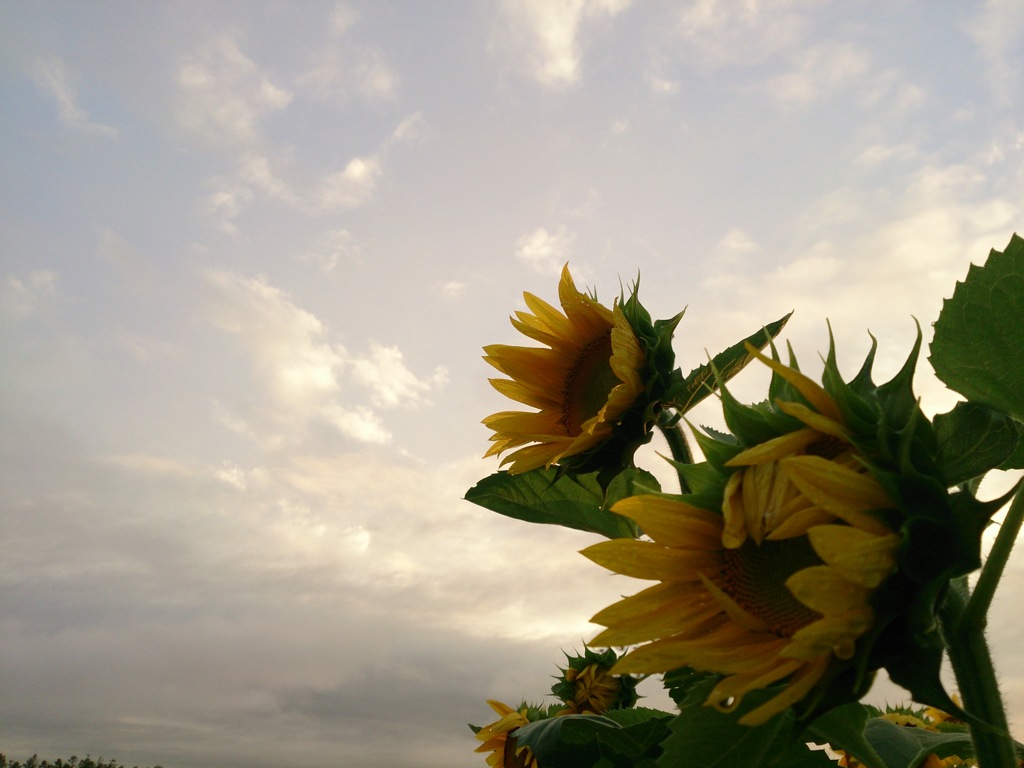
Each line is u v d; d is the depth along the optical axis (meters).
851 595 0.28
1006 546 0.30
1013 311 0.34
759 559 0.34
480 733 0.79
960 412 0.32
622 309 0.60
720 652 0.31
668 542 0.35
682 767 0.31
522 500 0.60
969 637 0.31
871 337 0.35
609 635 0.34
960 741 0.44
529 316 0.67
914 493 0.30
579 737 0.56
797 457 0.30
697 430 0.35
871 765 0.37
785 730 0.32
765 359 0.33
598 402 0.63
